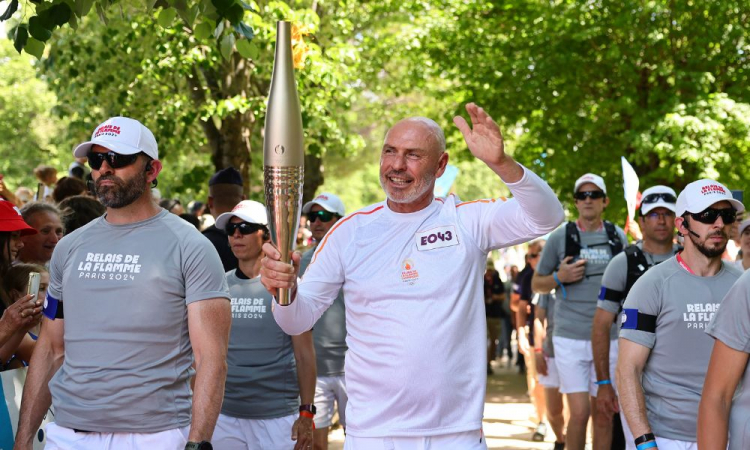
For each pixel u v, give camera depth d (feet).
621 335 17.49
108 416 13.96
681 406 17.01
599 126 57.16
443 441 13.42
